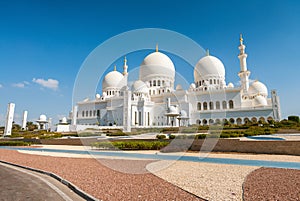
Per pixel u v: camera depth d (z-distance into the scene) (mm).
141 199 5199
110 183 6832
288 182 6887
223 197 5387
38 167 10492
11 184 7414
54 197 5902
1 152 18438
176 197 5359
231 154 15102
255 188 6215
